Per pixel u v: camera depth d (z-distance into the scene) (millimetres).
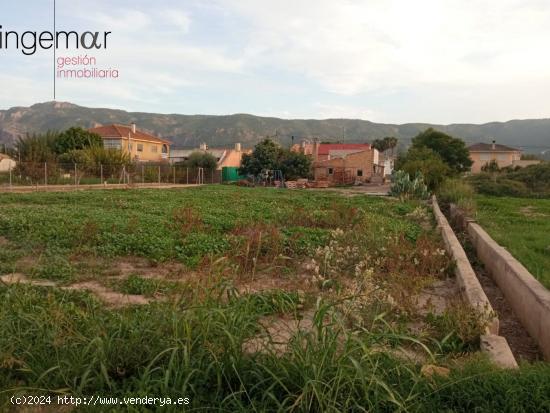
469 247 12469
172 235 11031
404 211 19797
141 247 9312
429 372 3891
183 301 4660
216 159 60125
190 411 3463
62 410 3508
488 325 5293
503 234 12938
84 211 15562
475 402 3545
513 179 37656
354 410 3404
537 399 3492
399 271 8359
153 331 4188
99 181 37656
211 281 4938
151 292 6711
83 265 8281
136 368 3980
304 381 3488
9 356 3957
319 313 3832
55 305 5207
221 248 9555
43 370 3914
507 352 4652
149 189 32281
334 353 3641
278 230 11938
